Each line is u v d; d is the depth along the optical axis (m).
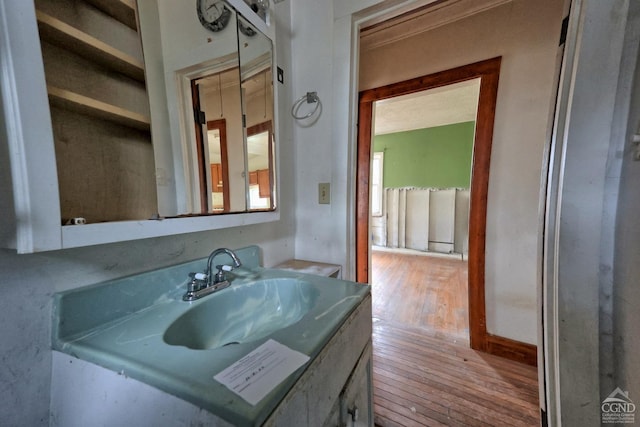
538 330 0.77
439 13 1.47
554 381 0.68
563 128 0.65
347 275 1.33
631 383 0.58
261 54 1.07
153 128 0.69
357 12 1.17
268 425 0.33
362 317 0.73
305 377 0.42
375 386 1.28
